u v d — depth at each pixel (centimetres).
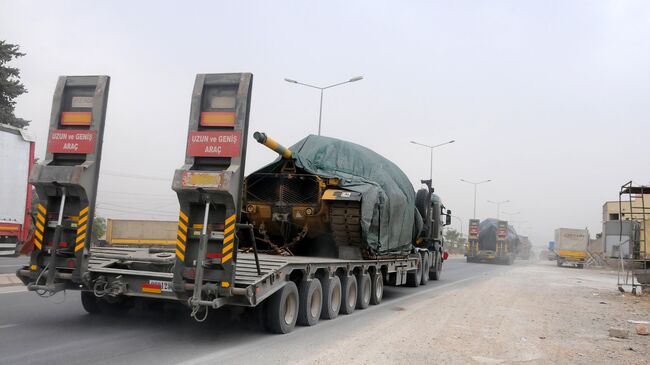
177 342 827
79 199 848
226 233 773
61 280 855
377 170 1497
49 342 780
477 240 5262
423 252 2177
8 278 1421
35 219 855
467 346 884
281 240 1402
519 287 2166
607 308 1555
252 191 1369
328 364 721
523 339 970
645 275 2012
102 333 862
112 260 912
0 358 680
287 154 1262
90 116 855
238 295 791
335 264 1141
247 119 807
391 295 1709
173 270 797
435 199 2378
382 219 1388
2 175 1716
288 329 939
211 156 802
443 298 1634
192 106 823
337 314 1162
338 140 1505
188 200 791
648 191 2117
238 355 755
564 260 5306
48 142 863
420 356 795
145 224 3791
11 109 4047
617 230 2161
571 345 936
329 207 1298
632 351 909
